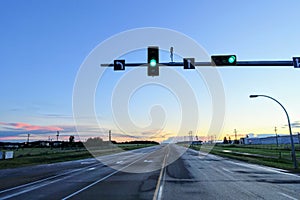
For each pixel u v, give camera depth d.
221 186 13.20
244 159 34.16
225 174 18.64
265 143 140.50
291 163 27.77
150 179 15.99
